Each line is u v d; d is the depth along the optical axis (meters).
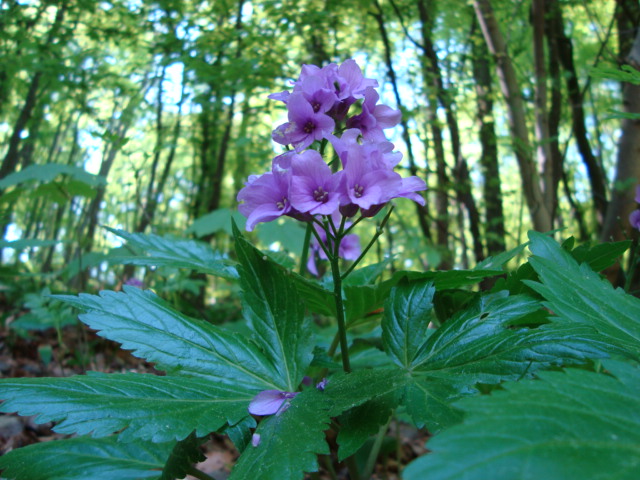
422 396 1.44
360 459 2.95
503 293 1.81
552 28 5.51
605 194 5.55
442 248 6.04
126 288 1.89
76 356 4.45
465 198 6.09
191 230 5.20
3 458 1.91
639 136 3.76
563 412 0.97
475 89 6.19
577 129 5.63
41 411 1.34
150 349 1.70
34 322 4.63
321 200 1.57
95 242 7.16
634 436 0.91
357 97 1.83
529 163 4.65
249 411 1.52
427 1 6.54
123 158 8.08
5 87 6.57
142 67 6.81
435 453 0.87
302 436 1.35
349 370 1.82
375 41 7.34
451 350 1.66
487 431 0.91
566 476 0.80
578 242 5.92
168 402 1.49
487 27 4.99
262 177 1.67
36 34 6.88
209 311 7.00
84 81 6.03
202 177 9.13
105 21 6.78
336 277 1.73
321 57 6.46
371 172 1.60
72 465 1.88
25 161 8.44
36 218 8.75
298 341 1.82
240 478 1.30
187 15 6.57
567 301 1.64
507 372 1.42
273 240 5.04
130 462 1.97
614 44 6.92
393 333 1.84
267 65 5.62
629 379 1.11
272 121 7.94
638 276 3.44
